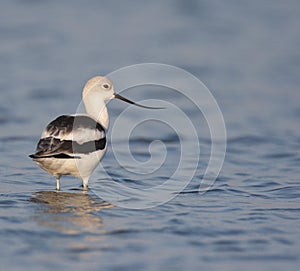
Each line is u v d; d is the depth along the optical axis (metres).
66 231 10.73
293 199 12.64
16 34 27.98
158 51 26.42
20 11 31.28
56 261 9.62
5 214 11.45
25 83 21.95
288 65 25.11
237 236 10.69
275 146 16.64
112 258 9.77
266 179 13.96
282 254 10.03
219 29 29.92
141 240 10.45
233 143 16.84
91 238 10.46
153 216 11.55
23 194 12.64
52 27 29.17
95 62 24.66
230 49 27.19
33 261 9.60
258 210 11.96
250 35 29.23
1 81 22.12
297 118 19.19
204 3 33.47
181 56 25.92
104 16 31.11
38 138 16.80
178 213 11.74
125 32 29.03
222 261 9.76
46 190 12.95
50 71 23.47
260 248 10.23
